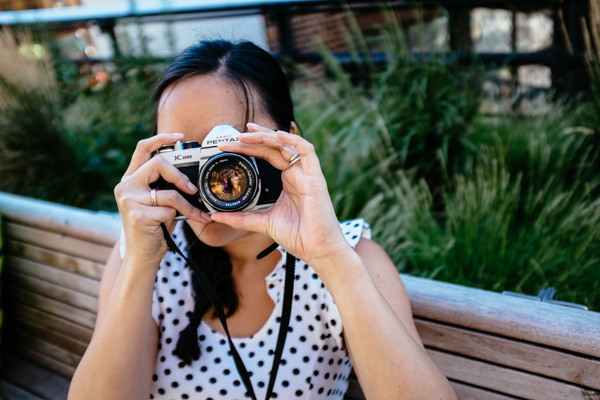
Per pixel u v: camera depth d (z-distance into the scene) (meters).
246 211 1.09
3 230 2.06
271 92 1.22
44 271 1.97
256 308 1.28
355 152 2.71
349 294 1.01
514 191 2.12
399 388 0.99
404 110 2.83
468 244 1.99
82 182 3.48
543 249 1.90
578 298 1.79
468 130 2.72
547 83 3.26
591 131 2.32
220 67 1.17
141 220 1.04
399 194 2.32
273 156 1.06
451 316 1.24
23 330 2.12
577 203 2.02
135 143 3.60
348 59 3.99
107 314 1.09
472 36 3.44
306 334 1.25
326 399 1.28
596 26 2.45
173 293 1.30
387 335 1.00
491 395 1.22
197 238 1.26
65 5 6.71
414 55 3.10
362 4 3.83
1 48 3.66
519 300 1.21
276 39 4.25
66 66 4.22
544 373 1.15
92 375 1.07
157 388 1.24
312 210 1.01
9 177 3.54
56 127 3.62
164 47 4.21
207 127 1.15
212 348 1.24
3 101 3.57
